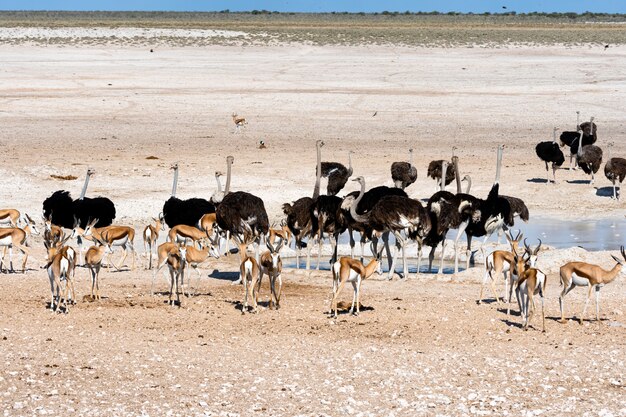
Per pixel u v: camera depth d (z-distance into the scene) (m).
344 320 30.70
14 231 38.69
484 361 25.67
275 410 21.06
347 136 83.62
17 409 20.78
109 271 39.81
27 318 30.33
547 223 52.03
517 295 30.53
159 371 24.28
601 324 30.41
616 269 30.30
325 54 155.88
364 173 66.00
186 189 59.78
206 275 39.56
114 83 117.88
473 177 64.50
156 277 38.56
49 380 23.25
